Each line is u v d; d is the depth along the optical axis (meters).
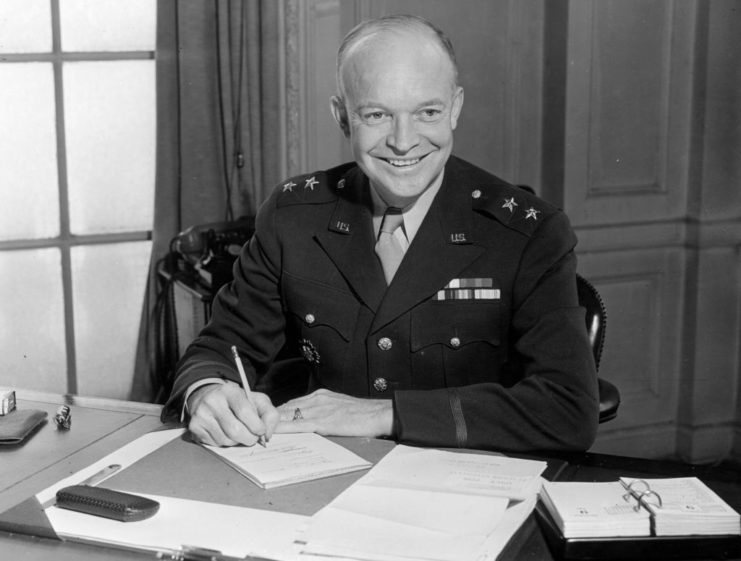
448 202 1.57
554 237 1.53
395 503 1.07
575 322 1.46
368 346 1.54
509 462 1.22
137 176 3.10
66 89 2.98
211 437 1.30
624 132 3.16
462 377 1.54
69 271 3.08
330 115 3.02
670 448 3.42
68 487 1.10
